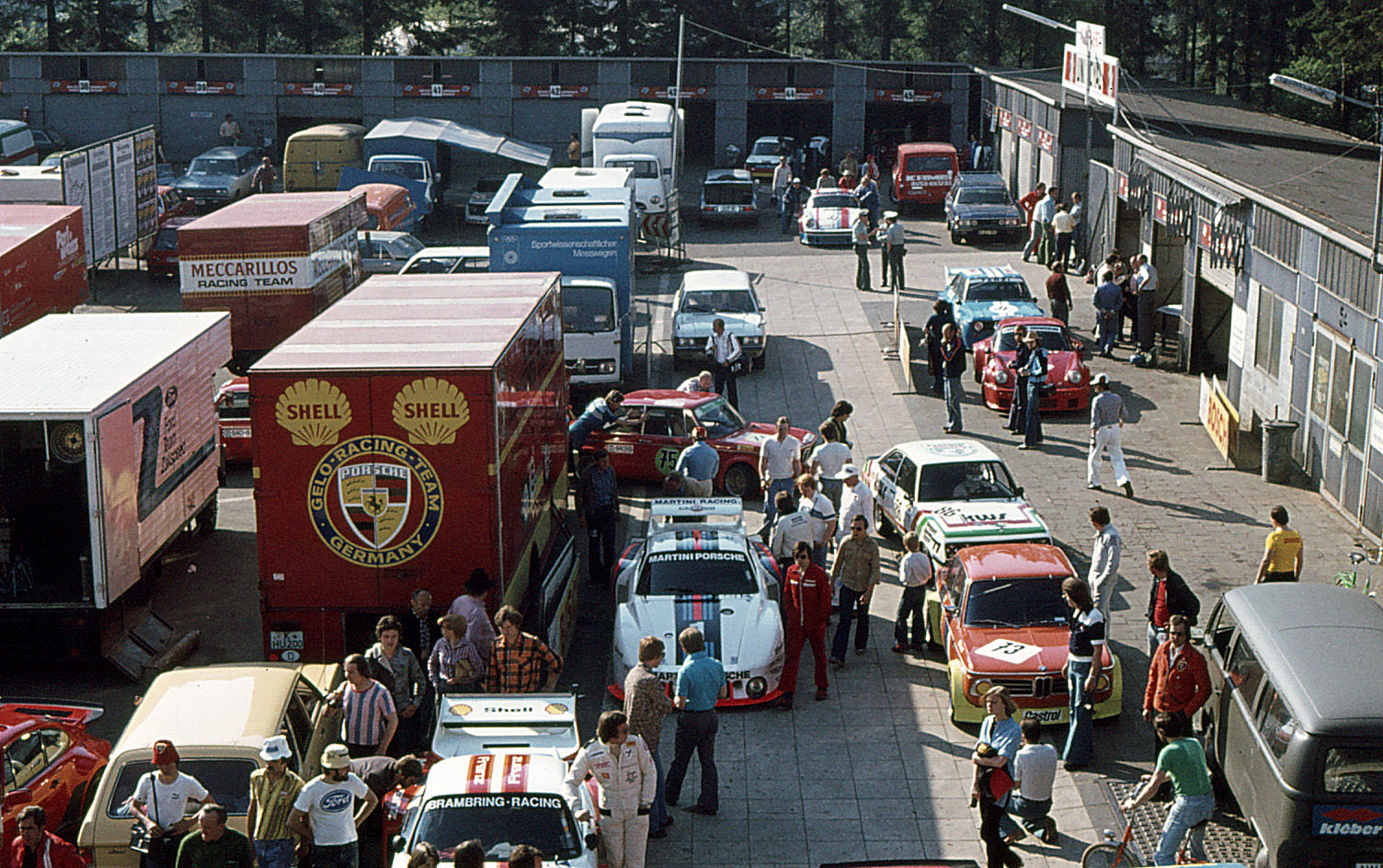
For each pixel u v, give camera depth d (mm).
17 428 16172
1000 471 19094
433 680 13555
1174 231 29766
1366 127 54969
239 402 24266
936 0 76062
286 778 10633
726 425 23031
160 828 10539
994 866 11570
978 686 14328
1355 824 10438
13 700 13406
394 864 10172
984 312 30141
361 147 50031
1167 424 25641
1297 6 64500
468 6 79875
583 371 27766
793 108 67312
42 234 27703
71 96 58062
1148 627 16781
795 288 37562
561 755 11656
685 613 15570
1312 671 11078
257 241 27984
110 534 15477
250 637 17484
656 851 12438
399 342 15359
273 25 74812
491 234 28156
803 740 14602
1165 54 75812
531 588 16938
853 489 17188
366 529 14328
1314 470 22047
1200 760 11156
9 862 10844
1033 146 44719
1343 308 20750
